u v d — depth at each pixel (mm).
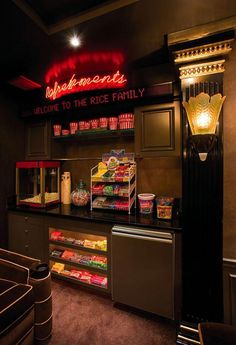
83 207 2377
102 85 2109
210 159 1453
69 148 2705
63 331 1591
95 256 2119
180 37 1419
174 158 2152
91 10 1347
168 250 1595
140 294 1701
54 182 2631
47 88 2412
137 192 2297
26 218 2328
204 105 1423
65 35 1538
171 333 1587
